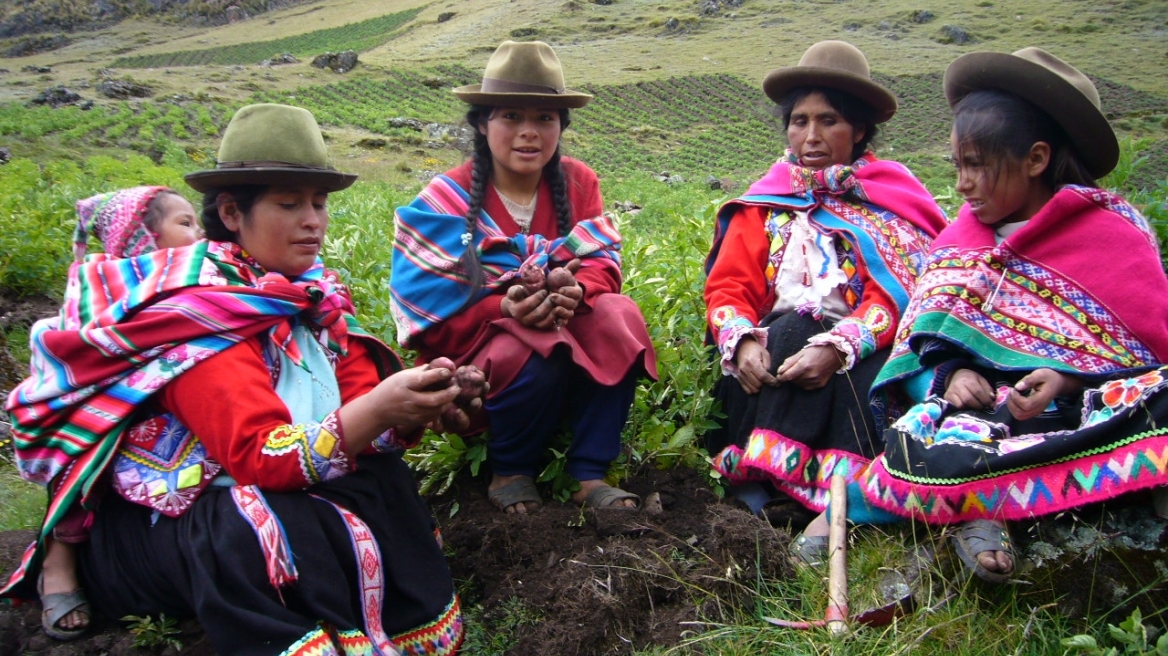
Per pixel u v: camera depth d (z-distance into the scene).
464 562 3.17
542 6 83.31
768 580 2.96
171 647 2.64
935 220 3.67
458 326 3.37
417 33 82.88
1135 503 2.68
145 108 38.91
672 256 4.70
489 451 3.45
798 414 3.34
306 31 91.12
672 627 2.79
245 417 2.50
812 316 3.48
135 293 2.61
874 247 3.51
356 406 2.51
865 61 3.75
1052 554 2.69
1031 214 3.08
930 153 40.03
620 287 3.60
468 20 83.12
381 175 31.66
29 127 31.27
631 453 3.69
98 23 100.25
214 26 98.06
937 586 2.80
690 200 25.56
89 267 2.74
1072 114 2.89
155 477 2.60
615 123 50.69
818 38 67.31
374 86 56.53
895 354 3.18
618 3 82.62
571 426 3.44
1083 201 2.91
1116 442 2.59
